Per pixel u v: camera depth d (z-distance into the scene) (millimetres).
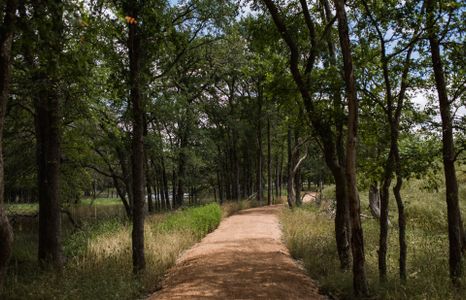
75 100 11125
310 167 34906
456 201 8055
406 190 20734
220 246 13539
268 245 13656
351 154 7465
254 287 8320
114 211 32688
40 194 10766
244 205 32156
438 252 10969
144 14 9062
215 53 26031
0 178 5117
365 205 22000
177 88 28250
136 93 9766
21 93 9867
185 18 15633
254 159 47062
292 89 10594
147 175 29516
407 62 8242
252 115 34969
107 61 10469
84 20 6672
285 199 43469
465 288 7238
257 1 11250
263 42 11242
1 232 5098
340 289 8117
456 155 8000
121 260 10227
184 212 20281
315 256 10992
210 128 37656
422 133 8797
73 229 18000
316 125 9898
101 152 23234
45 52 6957
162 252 11594
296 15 11008
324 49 10352
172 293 8070
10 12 5402
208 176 43719
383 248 8352
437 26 7574
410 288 7203
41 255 10445
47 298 7273
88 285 7859
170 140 28203
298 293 8125
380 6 8023
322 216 20438
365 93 8625
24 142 17359
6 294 7473
